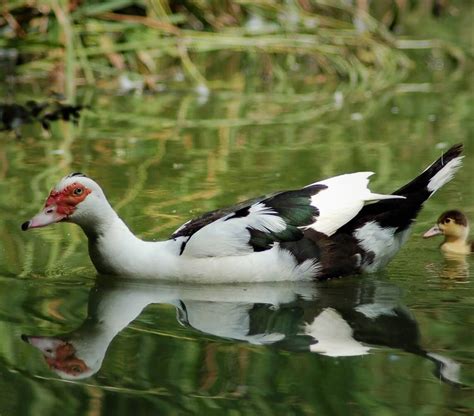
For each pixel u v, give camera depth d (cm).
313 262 1127
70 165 1559
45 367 895
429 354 912
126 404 813
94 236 1137
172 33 2164
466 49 2414
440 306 1047
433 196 1424
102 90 2120
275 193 1211
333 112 1945
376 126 1819
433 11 2670
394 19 2441
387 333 966
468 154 1606
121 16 2134
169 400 820
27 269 1168
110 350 931
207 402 813
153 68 2194
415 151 1631
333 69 2298
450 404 805
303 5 2367
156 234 1244
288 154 1619
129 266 1131
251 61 2320
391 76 2295
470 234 1278
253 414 793
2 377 872
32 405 813
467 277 1145
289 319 1013
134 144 1692
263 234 1117
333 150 1642
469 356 905
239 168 1537
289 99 2072
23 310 1041
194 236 1125
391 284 1127
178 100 2059
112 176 1495
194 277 1123
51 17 2095
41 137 1758
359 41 2300
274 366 889
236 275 1120
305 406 804
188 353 922
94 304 1060
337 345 936
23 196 1402
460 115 1905
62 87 2066
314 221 1125
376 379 858
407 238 1193
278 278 1127
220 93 2130
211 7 2267
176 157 1603
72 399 823
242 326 995
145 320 1013
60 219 1123
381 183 1447
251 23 2281
